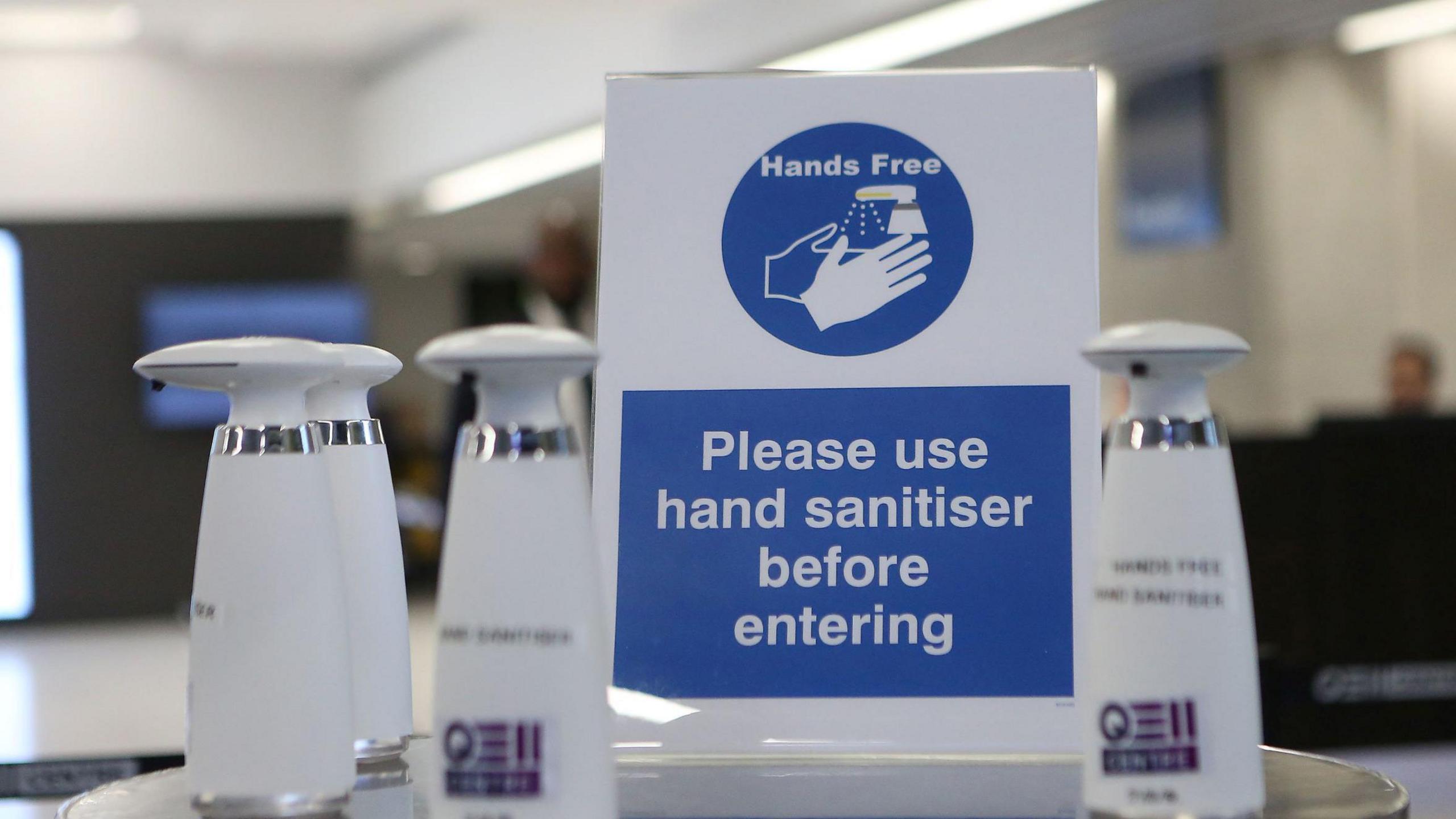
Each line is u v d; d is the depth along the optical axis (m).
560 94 8.27
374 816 0.87
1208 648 0.79
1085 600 1.07
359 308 8.10
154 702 5.31
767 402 1.10
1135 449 0.81
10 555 7.42
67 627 7.51
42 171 10.10
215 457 0.84
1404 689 3.15
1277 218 7.62
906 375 1.11
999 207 1.12
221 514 0.84
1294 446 3.46
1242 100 7.69
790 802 0.91
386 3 8.26
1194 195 7.81
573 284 4.69
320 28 9.27
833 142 1.13
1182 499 0.80
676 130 1.14
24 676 6.00
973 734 1.05
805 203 1.13
